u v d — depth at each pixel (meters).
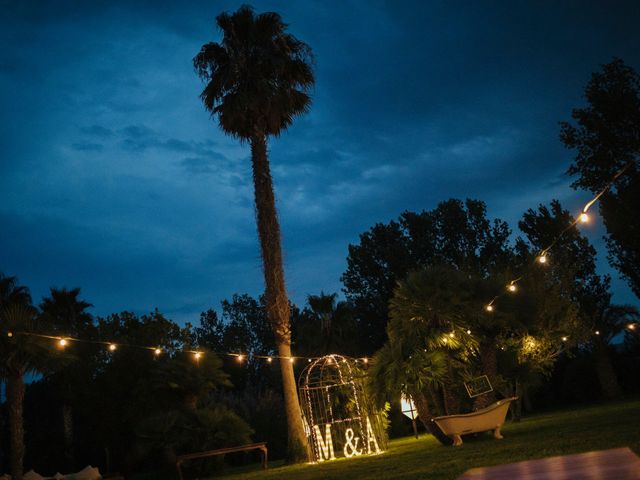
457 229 47.22
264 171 22.88
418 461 13.08
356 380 19.91
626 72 26.16
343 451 20.67
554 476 2.49
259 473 18.28
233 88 22.94
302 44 23.88
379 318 45.81
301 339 36.25
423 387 16.91
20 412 19.00
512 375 23.23
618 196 27.25
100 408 29.27
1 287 37.69
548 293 26.58
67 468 32.41
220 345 59.28
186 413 22.28
